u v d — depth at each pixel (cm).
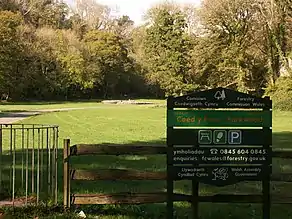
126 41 8725
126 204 748
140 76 8150
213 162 676
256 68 5119
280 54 4712
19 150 1620
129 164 1325
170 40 6275
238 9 4978
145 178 700
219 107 673
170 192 692
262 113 677
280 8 4684
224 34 5150
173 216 735
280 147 1852
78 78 7062
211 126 675
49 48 6719
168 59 6197
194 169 676
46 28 7156
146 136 2275
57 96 7088
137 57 8262
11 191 872
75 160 1382
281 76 4684
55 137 878
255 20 4966
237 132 675
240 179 678
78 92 7456
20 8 7638
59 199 806
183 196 694
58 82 6806
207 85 5747
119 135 2319
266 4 4759
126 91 8244
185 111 672
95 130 2581
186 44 6191
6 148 1692
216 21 5053
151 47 6612
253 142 677
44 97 6894
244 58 5059
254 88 5103
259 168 679
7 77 5912
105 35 7869
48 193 838
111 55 7806
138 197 707
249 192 965
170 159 675
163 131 2550
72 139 2108
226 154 675
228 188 1005
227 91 674
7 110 4438
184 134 673
